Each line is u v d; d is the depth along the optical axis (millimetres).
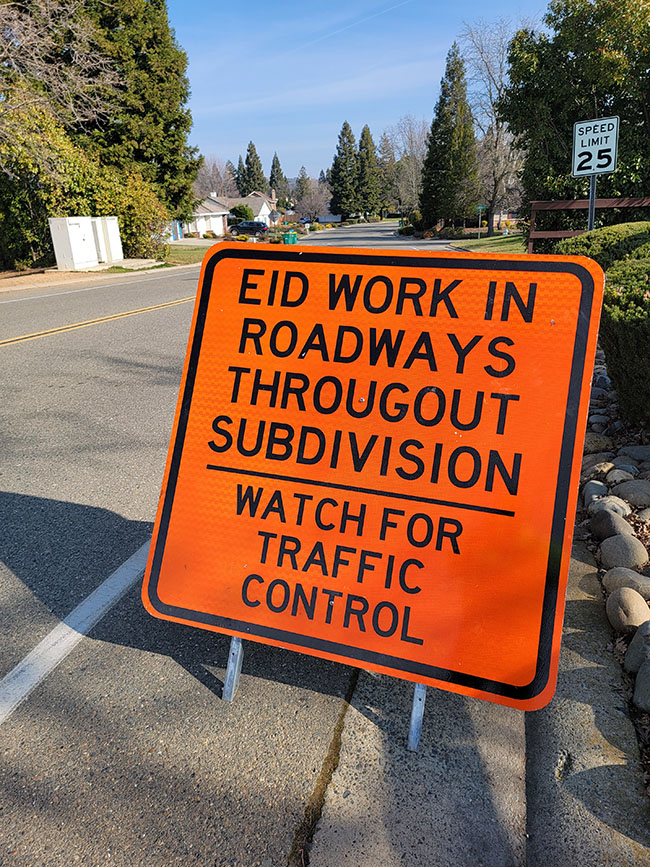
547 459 1964
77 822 1797
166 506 2352
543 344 2002
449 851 1696
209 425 2340
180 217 36656
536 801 1825
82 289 15633
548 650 1898
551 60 11008
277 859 1688
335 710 2201
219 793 1882
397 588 2066
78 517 3664
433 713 2160
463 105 59562
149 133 32281
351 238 55406
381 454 2137
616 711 2066
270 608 2195
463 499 2031
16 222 20719
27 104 18156
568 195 11422
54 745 2061
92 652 2514
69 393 6145
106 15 29531
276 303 2305
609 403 4961
